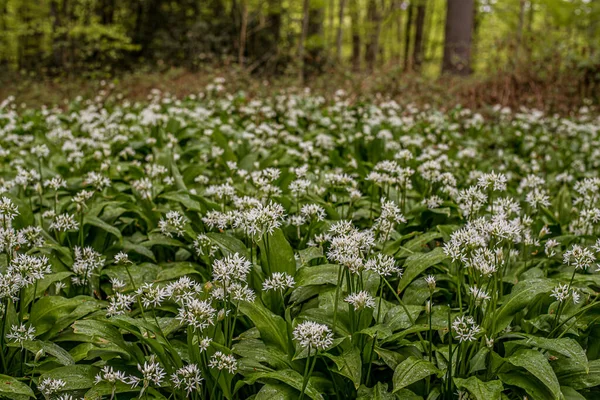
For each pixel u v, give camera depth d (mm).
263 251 3439
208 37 20531
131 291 3756
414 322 3127
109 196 5297
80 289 3844
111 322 2797
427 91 12641
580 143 9414
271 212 3188
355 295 2826
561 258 4188
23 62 25281
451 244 3143
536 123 10359
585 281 3590
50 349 2984
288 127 9219
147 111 9344
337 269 3412
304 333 2512
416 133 9141
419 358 2908
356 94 12727
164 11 23391
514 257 4141
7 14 25047
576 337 3129
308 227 4141
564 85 12898
